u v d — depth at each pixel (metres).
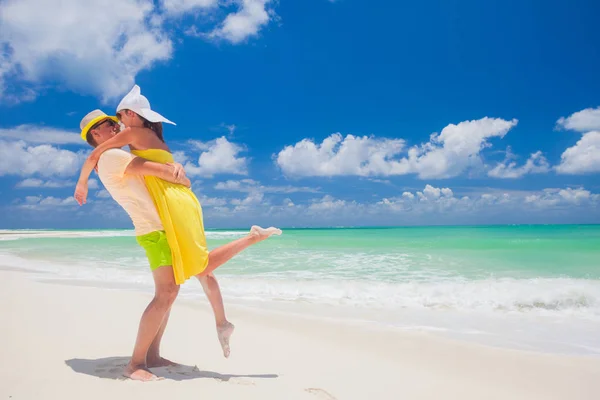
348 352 3.97
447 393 3.03
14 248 18.97
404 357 3.88
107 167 2.79
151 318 2.76
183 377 2.88
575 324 5.37
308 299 6.86
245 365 3.37
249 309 5.89
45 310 5.00
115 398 2.35
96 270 10.37
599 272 9.45
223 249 3.00
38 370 2.83
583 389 3.21
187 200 2.87
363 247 17.09
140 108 2.91
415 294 7.16
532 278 8.70
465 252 14.09
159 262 2.79
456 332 4.94
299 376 3.14
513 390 3.17
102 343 3.63
